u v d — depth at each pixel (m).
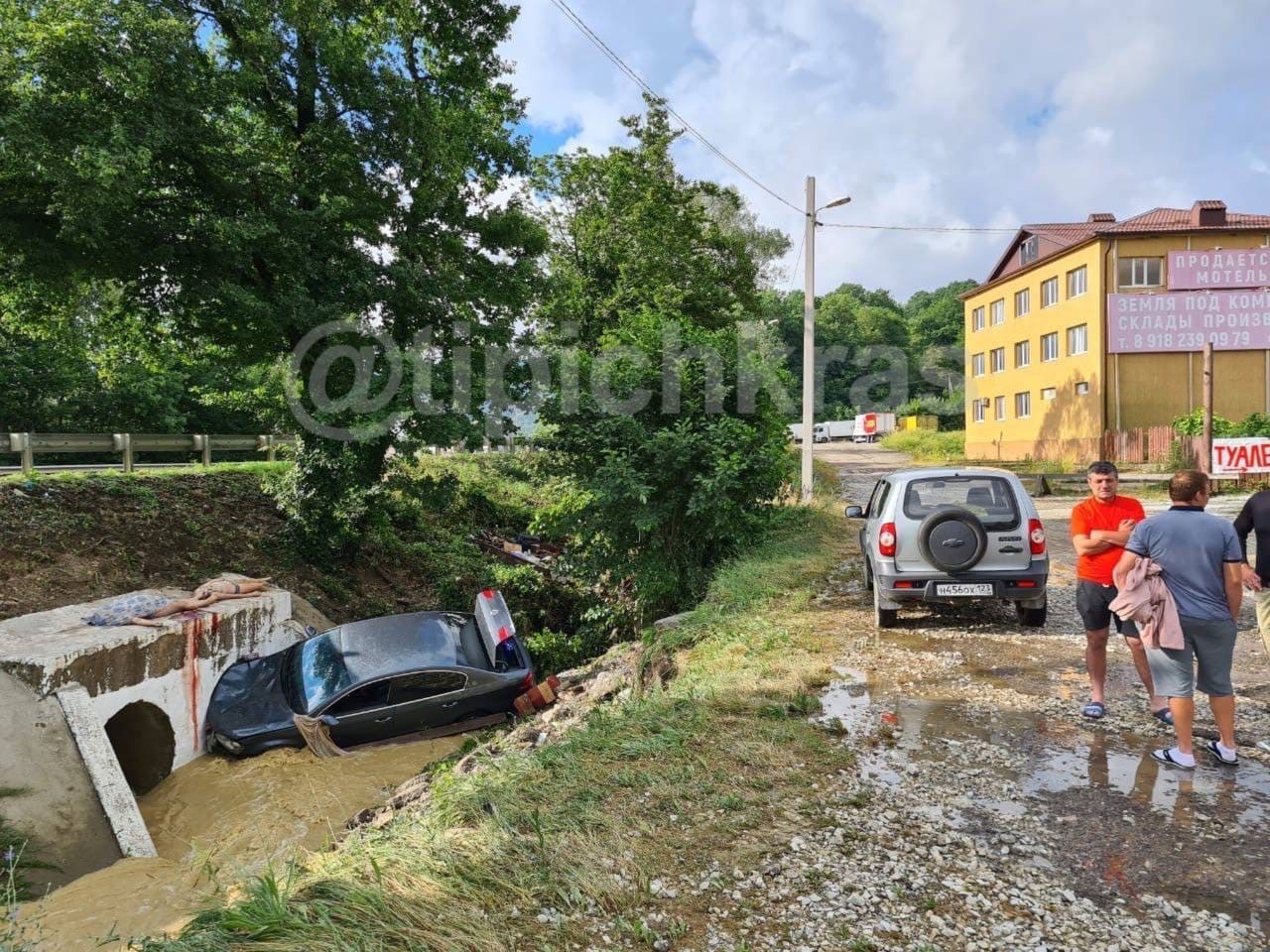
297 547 14.21
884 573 7.41
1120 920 2.96
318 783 6.82
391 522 17.88
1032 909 3.04
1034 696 5.70
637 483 10.85
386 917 2.94
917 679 6.16
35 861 5.53
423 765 7.20
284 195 12.68
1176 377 29.09
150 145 9.94
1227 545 4.22
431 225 14.98
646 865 3.38
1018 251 37.22
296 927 2.87
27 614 8.80
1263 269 24.22
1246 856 3.42
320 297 13.23
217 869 5.49
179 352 15.13
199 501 14.17
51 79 9.58
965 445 41.53
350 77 12.98
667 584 11.34
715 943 2.84
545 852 3.43
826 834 3.67
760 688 5.89
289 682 8.09
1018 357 36.31
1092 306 29.84
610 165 24.83
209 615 8.49
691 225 25.58
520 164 15.74
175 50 10.37
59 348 22.75
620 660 8.27
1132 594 4.38
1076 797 4.05
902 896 3.14
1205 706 5.39
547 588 16.44
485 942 2.80
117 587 10.55
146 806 6.91
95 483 12.88
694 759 4.52
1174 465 25.39
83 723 6.48
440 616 9.23
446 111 14.52
